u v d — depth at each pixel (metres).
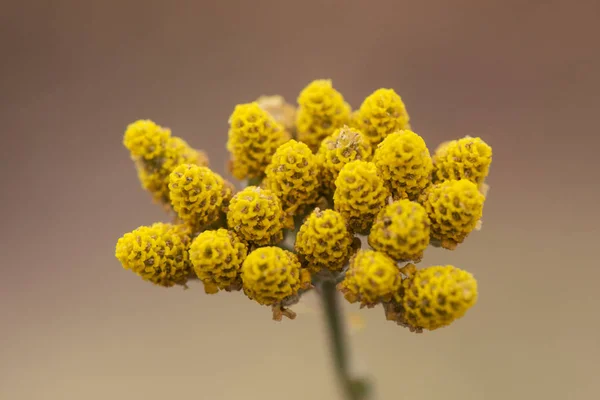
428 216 0.14
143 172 0.15
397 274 0.14
